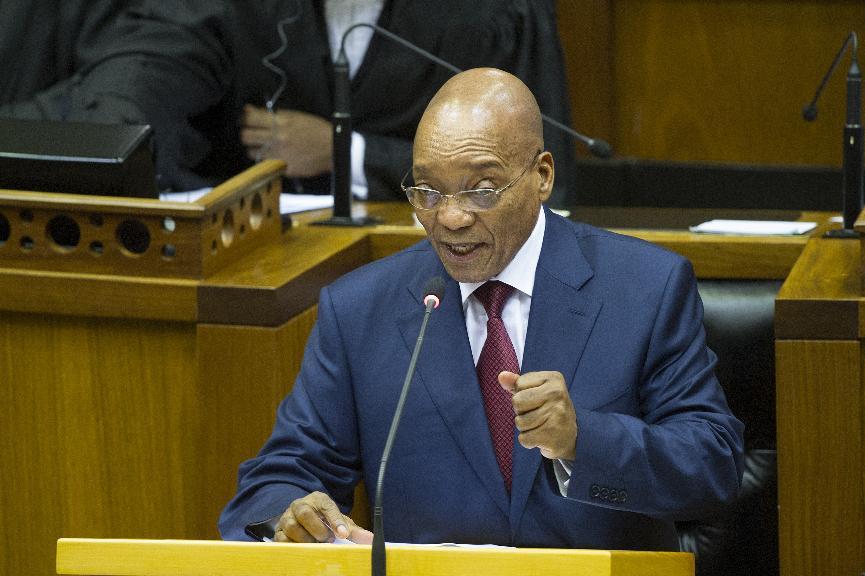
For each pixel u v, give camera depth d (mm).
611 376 8430
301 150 16016
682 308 8602
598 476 7809
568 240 8750
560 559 6297
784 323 9531
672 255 8734
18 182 11109
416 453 8547
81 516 11062
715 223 12266
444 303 8672
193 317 10508
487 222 7996
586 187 21375
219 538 10719
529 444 7656
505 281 8602
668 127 21359
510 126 8047
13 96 16391
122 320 10766
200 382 10578
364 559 6543
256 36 16375
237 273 10812
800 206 20719
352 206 13875
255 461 8836
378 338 8797
